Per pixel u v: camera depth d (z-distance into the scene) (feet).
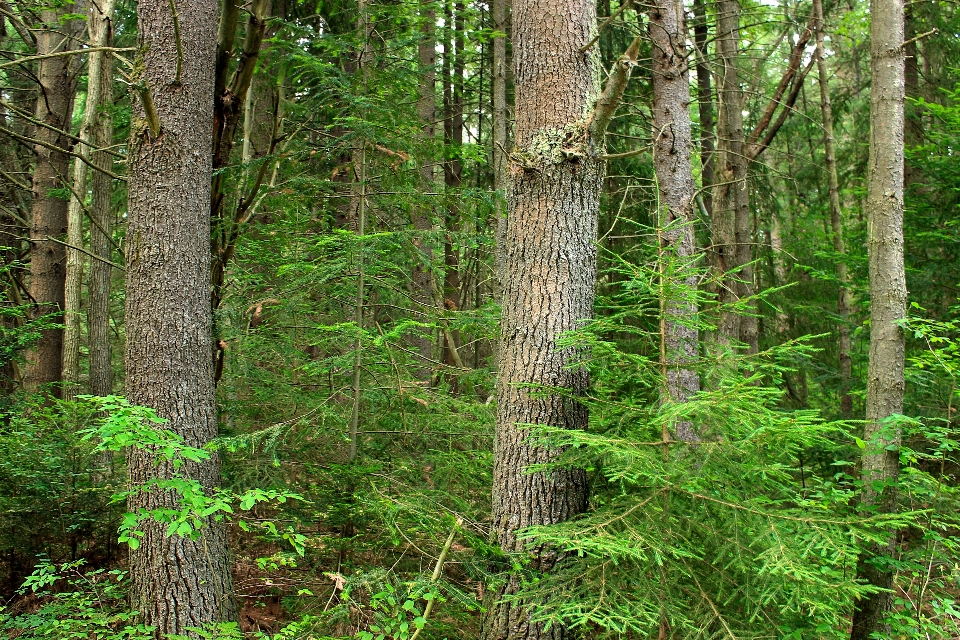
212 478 14.33
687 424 16.12
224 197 18.45
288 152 18.74
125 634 12.71
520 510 12.44
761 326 34.19
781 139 43.62
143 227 14.12
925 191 26.71
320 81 18.69
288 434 16.42
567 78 13.21
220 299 17.52
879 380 13.41
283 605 14.83
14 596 15.99
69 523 16.90
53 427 18.71
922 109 30.17
